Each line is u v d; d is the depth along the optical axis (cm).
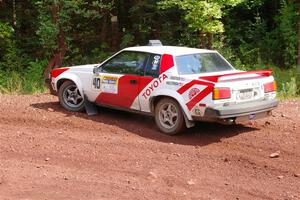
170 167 760
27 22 2172
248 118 884
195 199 647
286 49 1947
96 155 807
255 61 1981
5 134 914
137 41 2088
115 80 990
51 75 1107
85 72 1048
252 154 820
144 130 948
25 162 776
